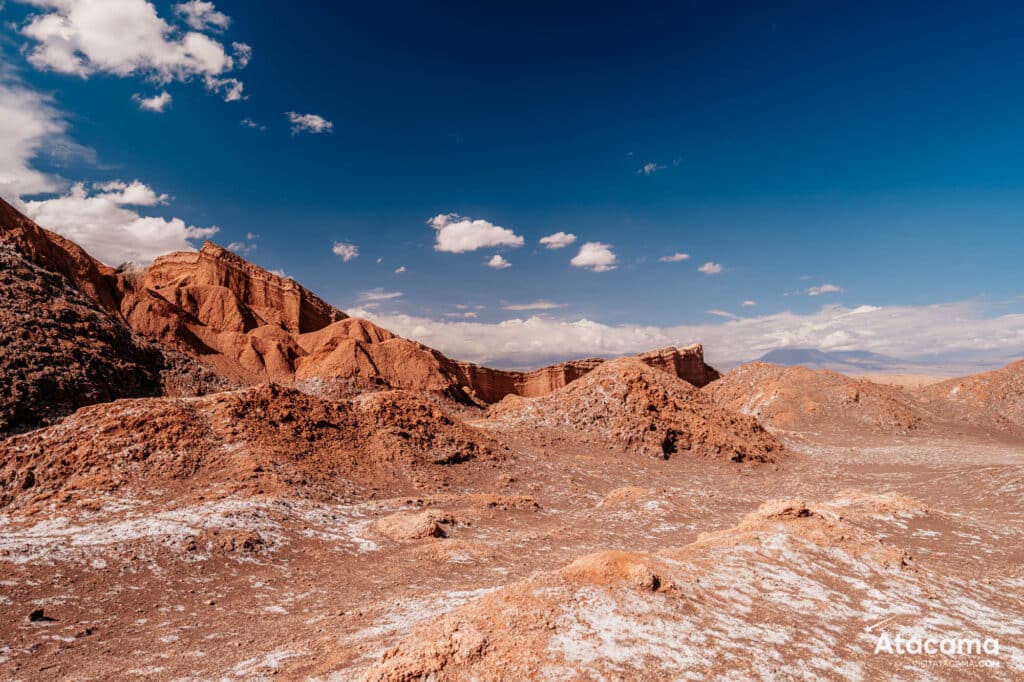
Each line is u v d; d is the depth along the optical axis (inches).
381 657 565.9
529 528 1378.0
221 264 5177.2
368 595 880.9
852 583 765.3
